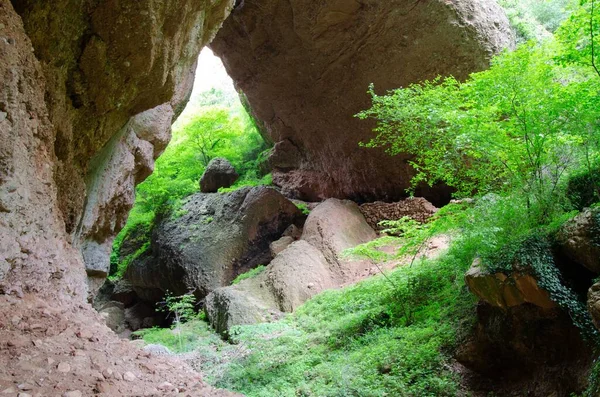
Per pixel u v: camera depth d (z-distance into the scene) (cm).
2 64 412
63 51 548
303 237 1450
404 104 887
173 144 2248
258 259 1622
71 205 692
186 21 650
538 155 665
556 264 552
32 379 304
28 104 453
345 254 1045
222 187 1992
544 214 642
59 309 422
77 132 657
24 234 413
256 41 1697
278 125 1958
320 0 1420
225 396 402
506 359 638
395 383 668
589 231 506
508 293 581
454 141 759
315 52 1575
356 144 1611
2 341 332
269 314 1178
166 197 2019
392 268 1174
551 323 566
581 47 579
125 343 440
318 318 1050
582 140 623
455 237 890
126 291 1992
